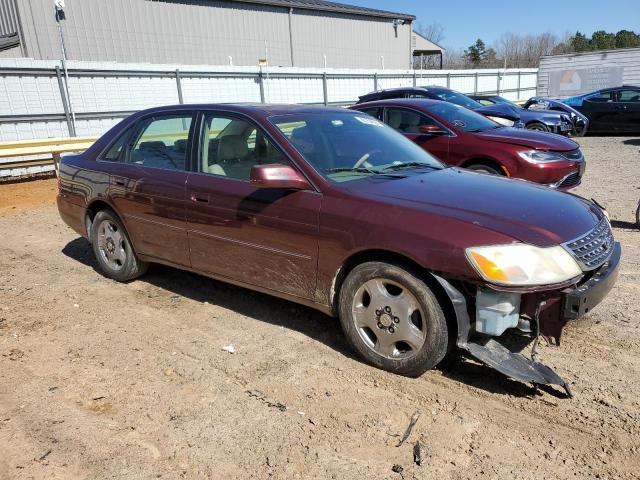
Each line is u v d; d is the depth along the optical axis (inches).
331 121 175.3
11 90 497.0
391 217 131.6
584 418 118.0
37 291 205.2
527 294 122.5
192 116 179.0
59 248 266.7
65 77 527.8
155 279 213.3
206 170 171.3
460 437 113.0
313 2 1258.6
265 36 1117.1
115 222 203.6
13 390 134.7
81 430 118.0
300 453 109.3
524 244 120.0
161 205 180.2
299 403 126.3
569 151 295.3
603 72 1034.1
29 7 770.8
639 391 127.1
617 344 149.2
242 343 157.1
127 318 177.5
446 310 127.8
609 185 380.5
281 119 163.6
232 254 164.2
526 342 150.3
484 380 134.0
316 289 147.3
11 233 301.1
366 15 1330.0
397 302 132.6
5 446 113.1
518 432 114.1
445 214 128.6
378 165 162.7
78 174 213.0
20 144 459.8
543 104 740.7
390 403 125.3
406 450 109.5
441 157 312.2
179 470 105.6
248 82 688.4
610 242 140.7
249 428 117.6
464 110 338.3
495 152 293.7
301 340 157.6
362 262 138.9
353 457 107.8
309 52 1216.8
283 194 149.6
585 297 119.8
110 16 863.7
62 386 136.3
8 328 171.8
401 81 925.8
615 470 102.6
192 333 164.7
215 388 133.6
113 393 132.6
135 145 197.0
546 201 142.4
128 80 578.2
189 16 978.1
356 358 146.0
